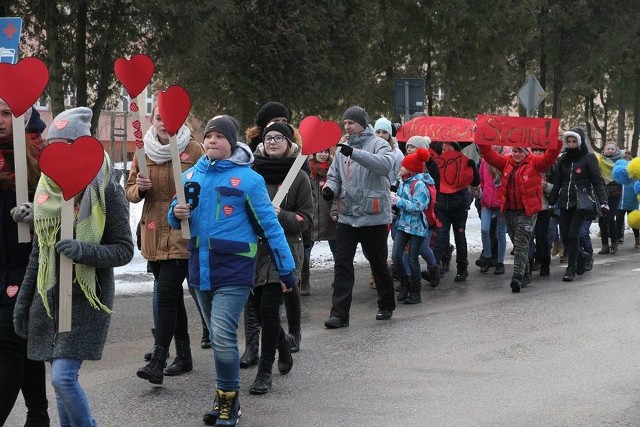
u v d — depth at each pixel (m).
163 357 8.09
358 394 7.95
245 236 6.83
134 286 14.47
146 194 8.31
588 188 15.34
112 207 5.71
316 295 14.10
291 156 8.98
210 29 24.47
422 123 17.84
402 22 33.78
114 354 9.66
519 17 33.75
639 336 10.27
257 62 27.69
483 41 33.84
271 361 8.05
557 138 13.70
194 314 12.27
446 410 7.44
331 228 14.05
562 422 7.07
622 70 44.28
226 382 6.89
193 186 6.87
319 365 9.05
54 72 22.08
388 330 10.88
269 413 7.38
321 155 14.05
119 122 46.84
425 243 14.66
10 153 5.98
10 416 7.34
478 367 8.89
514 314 11.85
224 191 6.79
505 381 8.34
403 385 8.23
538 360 9.14
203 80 29.20
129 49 24.25
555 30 38.47
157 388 8.21
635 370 8.70
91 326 5.65
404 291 13.32
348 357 9.40
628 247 22.03
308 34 27.95
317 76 28.52
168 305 8.14
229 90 28.75
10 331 5.81
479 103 37.38
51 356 5.62
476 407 7.51
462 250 15.47
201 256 6.80
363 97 35.62
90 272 5.62
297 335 9.66
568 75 40.16
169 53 23.86
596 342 9.95
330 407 7.55
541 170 13.91
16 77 5.56
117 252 5.66
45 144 6.20
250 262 6.86
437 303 13.05
